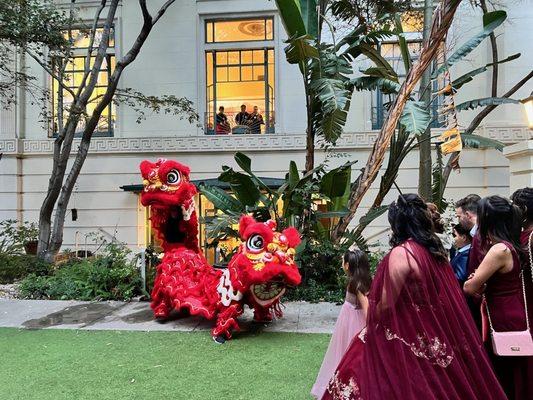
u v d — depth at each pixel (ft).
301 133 39.04
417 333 7.54
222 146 39.83
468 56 36.78
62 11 37.81
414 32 38.06
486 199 9.44
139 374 13.46
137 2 41.06
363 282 10.96
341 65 24.57
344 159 38.42
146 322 19.36
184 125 40.55
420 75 21.86
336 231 25.91
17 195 41.29
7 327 18.80
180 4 40.68
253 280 15.69
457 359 7.56
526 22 36.55
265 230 15.90
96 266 26.68
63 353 15.39
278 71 39.91
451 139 22.53
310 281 24.04
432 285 7.72
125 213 40.55
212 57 41.57
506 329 8.79
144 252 24.50
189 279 18.70
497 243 9.05
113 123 42.24
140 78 40.86
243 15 40.52
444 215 32.94
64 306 22.68
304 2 25.68
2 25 28.50
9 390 12.41
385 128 23.04
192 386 12.55
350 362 8.45
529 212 9.70
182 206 19.29
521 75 36.47
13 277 29.91
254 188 24.75
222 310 16.94
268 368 13.83
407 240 8.13
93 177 40.98
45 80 41.68
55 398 11.90
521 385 8.82
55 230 33.78
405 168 37.68
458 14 36.55
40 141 41.45
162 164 19.03
